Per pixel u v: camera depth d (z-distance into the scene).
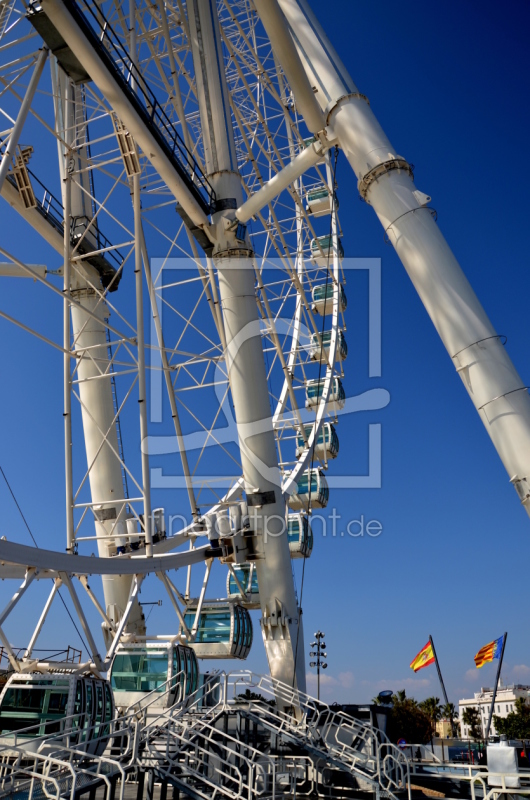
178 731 17.64
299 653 27.06
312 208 47.78
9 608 16.25
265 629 27.19
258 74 35.91
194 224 28.70
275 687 25.75
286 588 27.36
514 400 19.06
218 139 29.70
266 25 23.36
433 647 40.75
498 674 33.19
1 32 21.66
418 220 21.70
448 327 20.33
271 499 27.97
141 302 23.61
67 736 13.47
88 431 29.67
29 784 11.99
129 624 27.56
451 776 21.36
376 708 27.94
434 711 110.38
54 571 18.77
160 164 24.45
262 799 15.05
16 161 25.28
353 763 21.48
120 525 27.42
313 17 26.70
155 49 31.95
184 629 26.25
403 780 22.03
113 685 22.00
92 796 13.49
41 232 28.39
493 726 113.75
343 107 24.52
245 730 22.08
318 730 23.98
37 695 16.33
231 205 29.11
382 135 23.72
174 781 15.19
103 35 21.12
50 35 19.55
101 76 20.73
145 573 22.72
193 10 30.47
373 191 23.03
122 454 29.73
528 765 29.66
